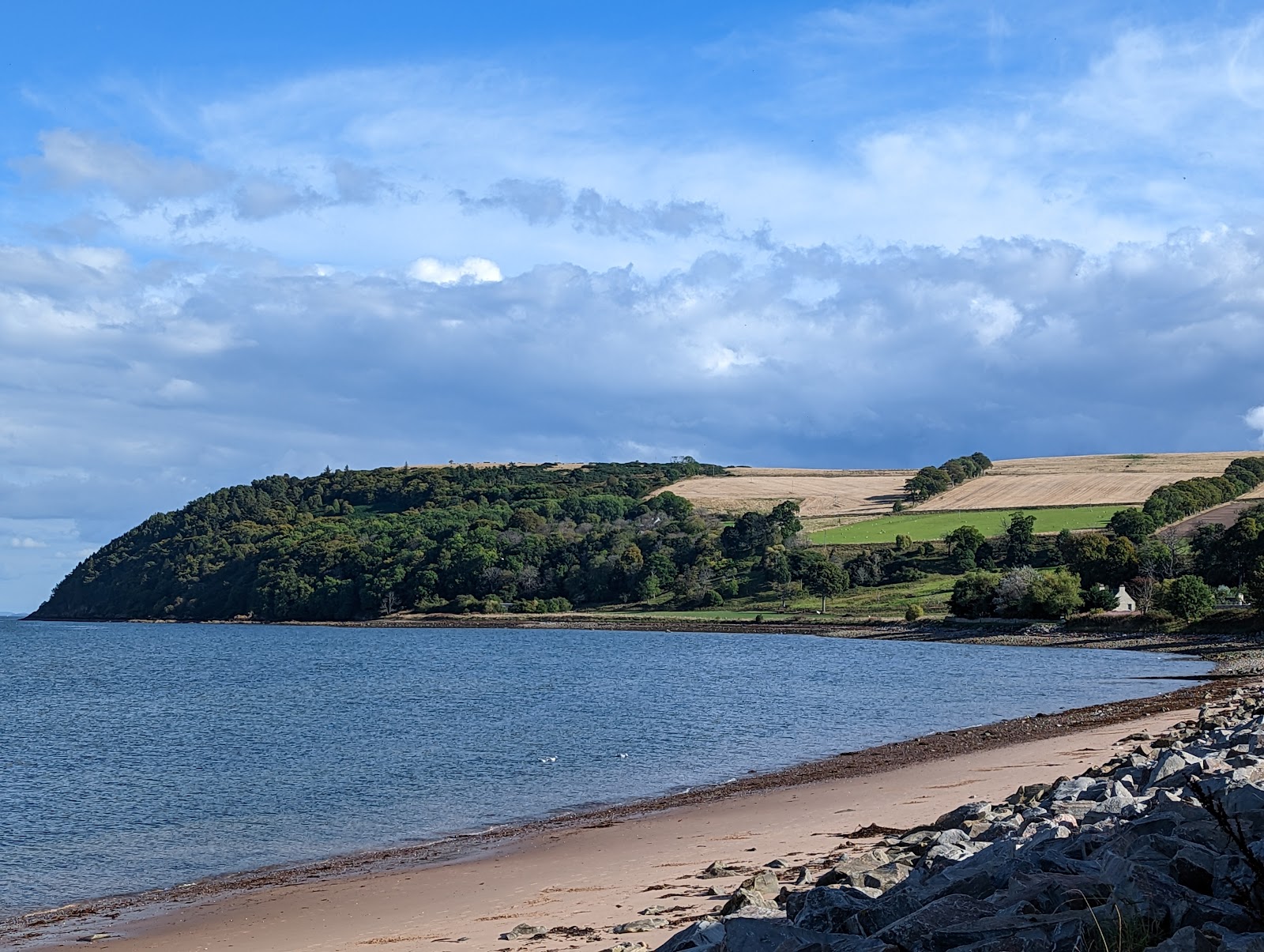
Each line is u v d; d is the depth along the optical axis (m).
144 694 65.50
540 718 46.81
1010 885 8.30
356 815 26.22
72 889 19.92
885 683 63.75
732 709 49.56
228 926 16.00
